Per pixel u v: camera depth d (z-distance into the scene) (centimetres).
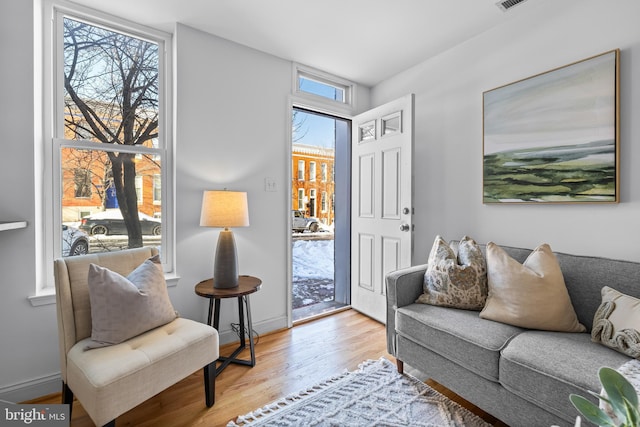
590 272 156
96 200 201
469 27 215
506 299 157
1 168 162
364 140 292
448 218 243
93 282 142
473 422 147
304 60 265
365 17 205
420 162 265
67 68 193
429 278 188
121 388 121
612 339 125
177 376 141
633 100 155
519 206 200
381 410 156
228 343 232
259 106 249
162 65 224
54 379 173
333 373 191
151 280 160
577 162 172
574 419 108
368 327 265
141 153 216
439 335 158
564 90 176
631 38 155
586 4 170
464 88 232
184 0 188
